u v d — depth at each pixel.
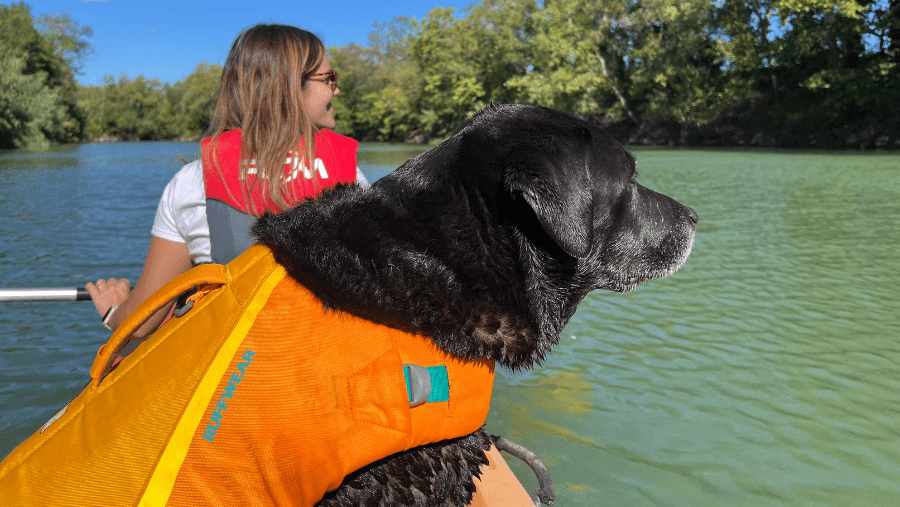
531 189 1.52
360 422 1.39
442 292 1.52
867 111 33.72
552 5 40.91
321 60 2.40
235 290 1.46
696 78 36.12
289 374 1.35
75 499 1.26
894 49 31.50
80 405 1.43
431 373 1.50
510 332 1.60
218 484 1.27
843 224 9.87
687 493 2.87
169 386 1.33
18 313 5.41
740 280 6.60
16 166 26.80
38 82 50.81
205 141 2.25
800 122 35.47
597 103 41.69
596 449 3.28
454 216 1.60
